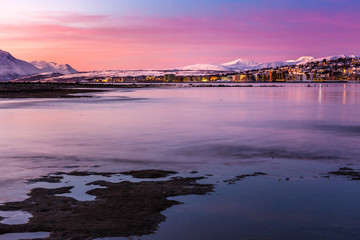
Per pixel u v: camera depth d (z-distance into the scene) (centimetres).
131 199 936
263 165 1336
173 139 1950
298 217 834
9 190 1005
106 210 855
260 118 3178
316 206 905
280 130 2348
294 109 4300
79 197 948
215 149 1661
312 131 2306
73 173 1200
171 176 1171
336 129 2412
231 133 2195
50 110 3838
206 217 827
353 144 1809
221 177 1162
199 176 1174
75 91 10412
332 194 997
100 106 4525
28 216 813
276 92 11538
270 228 774
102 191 1001
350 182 1112
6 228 750
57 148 1666
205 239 718
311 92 11438
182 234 738
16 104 4772
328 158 1467
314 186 1069
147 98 6962
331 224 796
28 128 2397
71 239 704
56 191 999
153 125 2602
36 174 1186
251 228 773
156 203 909
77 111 3747
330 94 9588
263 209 880
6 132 2202
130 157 1473
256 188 1045
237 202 926
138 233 736
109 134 2133
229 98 7250
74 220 794
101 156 1491
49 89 12019
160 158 1455
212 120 2983
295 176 1182
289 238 729
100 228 755
